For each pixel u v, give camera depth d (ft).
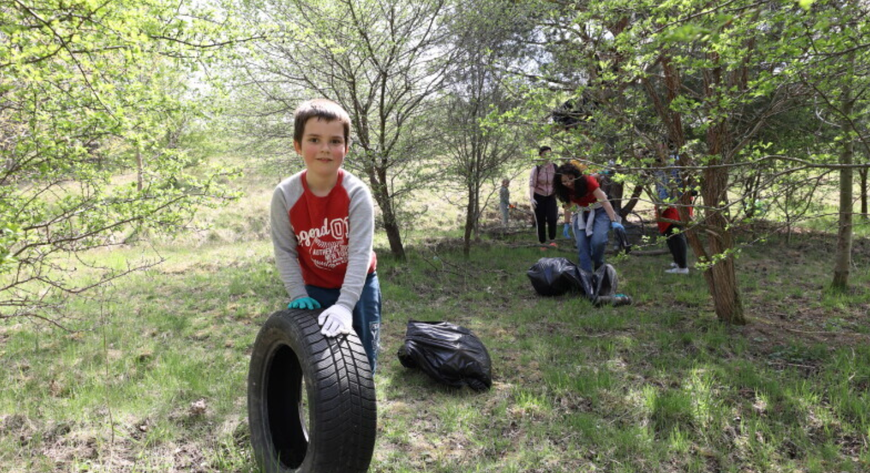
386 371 14.89
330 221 8.73
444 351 13.80
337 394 7.92
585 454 10.89
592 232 22.48
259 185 49.03
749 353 15.96
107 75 12.57
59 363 15.12
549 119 18.28
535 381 14.28
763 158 11.48
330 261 9.20
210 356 15.83
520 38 25.98
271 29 14.80
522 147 26.45
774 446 11.12
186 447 10.97
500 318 20.24
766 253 31.53
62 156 12.73
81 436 11.17
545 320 19.60
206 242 39.09
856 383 13.70
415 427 11.88
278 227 9.01
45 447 10.86
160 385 13.55
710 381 13.88
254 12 23.03
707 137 16.74
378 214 32.65
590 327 18.69
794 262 29.60
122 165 15.75
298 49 24.40
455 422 12.06
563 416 12.35
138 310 20.74
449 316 20.61
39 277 12.01
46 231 12.09
